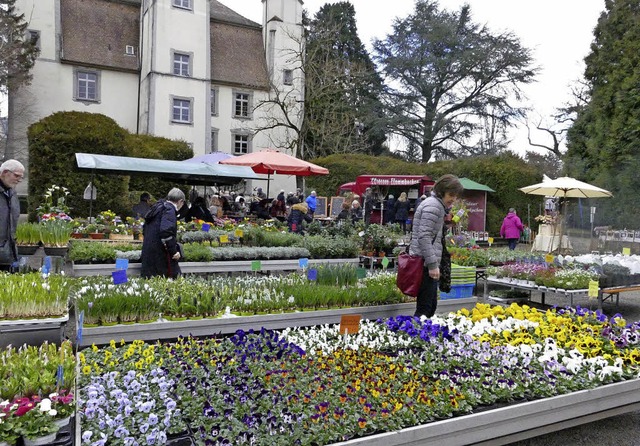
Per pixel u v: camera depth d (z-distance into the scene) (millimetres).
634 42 16234
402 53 39594
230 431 2816
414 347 4617
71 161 15164
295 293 5723
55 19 30188
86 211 15477
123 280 5234
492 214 22656
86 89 31281
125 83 32375
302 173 15992
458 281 7289
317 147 31250
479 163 23719
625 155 15430
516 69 37281
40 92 29812
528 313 5582
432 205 5266
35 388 2803
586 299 9922
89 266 7609
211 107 33781
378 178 20984
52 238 8211
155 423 2803
